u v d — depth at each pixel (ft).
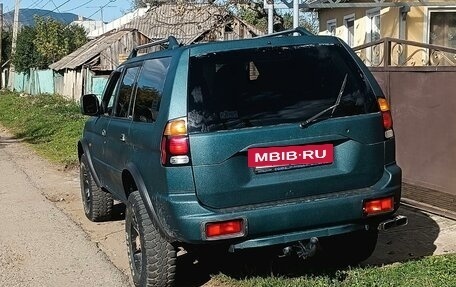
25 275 20.30
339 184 16.10
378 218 16.53
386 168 16.62
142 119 18.03
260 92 16.08
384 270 18.22
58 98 109.60
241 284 18.03
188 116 15.62
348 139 16.14
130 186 19.81
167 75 16.61
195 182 15.42
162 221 16.17
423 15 39.86
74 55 111.45
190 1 68.69
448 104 24.68
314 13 63.87
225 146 15.44
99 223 27.20
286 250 16.06
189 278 18.95
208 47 16.38
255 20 74.18
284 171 15.78
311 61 16.63
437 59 38.22
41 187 36.35
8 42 188.65
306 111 16.03
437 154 25.35
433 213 24.22
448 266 18.20
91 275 20.16
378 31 44.06
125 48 97.86
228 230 15.28
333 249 19.33
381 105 16.67
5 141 62.95
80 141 26.48
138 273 18.19
